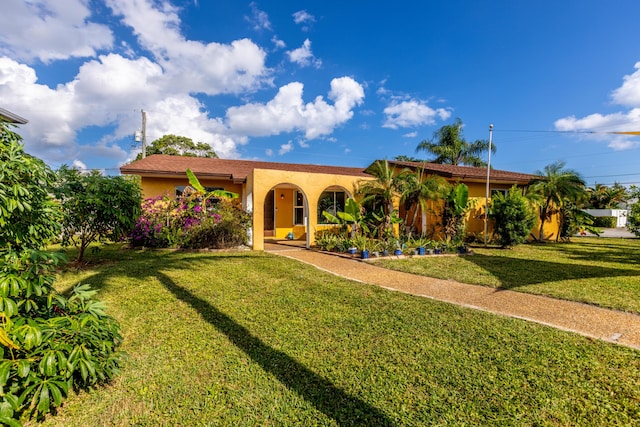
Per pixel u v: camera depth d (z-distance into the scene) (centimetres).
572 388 311
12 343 230
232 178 1561
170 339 418
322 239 1284
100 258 977
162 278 721
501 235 1350
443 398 296
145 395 301
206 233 1200
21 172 339
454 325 466
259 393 305
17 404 224
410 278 788
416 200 1452
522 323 475
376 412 278
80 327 282
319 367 350
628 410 279
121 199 887
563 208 1658
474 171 1803
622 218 3541
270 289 655
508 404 287
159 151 3092
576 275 804
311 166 2112
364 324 470
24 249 318
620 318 507
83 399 292
